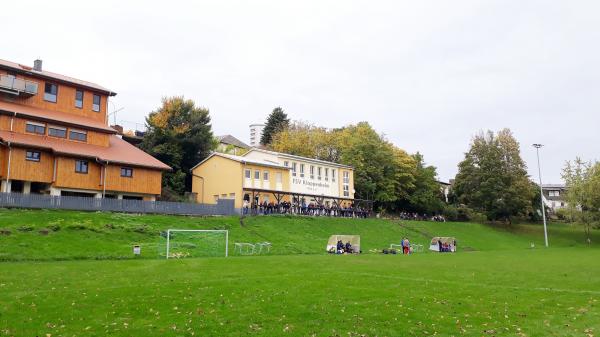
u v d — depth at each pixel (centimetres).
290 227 4966
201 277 2089
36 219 3484
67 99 5072
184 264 2586
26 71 4725
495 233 7394
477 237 6794
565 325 1346
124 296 1628
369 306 1543
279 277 2122
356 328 1292
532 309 1543
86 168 4694
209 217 4706
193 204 4788
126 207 4331
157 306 1503
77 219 3688
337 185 7350
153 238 3669
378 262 3041
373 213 7662
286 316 1405
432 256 3919
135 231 3700
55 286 1784
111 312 1419
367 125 9481
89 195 4750
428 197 8825
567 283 2120
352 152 8256
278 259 3066
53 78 4934
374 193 8144
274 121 10662
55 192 4469
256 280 2019
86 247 3077
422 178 9062
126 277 2044
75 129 4847
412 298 1684
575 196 7262
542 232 8006
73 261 2697
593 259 3688
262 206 5416
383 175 8394
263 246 3991
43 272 2125
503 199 8150
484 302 1642
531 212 9212
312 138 8994
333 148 8988
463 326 1326
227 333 1235
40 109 4788
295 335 1221
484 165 8444
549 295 1794
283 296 1673
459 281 2148
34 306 1458
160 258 3036
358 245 4403
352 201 7525
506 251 5234
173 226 4125
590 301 1678
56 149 4416
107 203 4212
